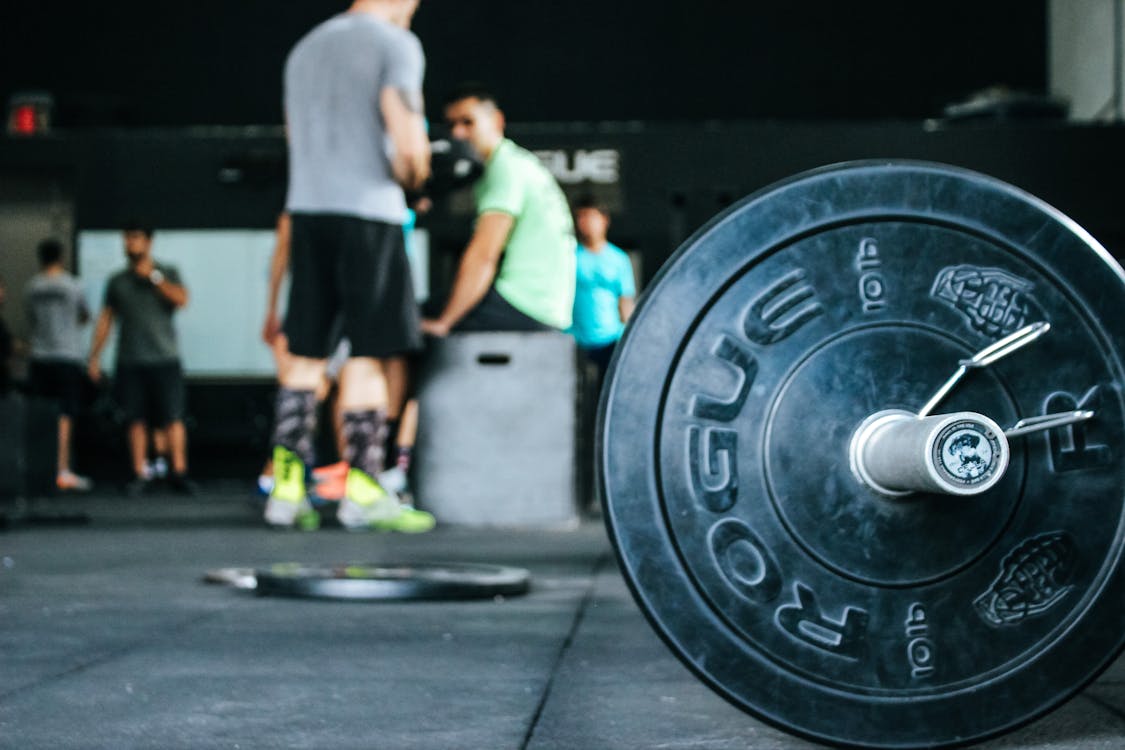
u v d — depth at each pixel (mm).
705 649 1094
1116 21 9742
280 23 12391
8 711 1357
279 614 2197
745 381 1105
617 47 12266
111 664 1662
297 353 4367
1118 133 9766
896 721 1106
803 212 1112
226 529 4617
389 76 4082
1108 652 1136
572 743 1217
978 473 987
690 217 5461
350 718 1326
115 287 8078
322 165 4145
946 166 1128
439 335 4465
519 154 4461
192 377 10414
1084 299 1135
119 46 12375
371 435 4406
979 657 1119
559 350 4441
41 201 10477
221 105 12406
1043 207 1134
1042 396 1127
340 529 4555
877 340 1114
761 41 12250
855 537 1104
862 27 12219
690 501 1099
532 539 4031
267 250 10352
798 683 1101
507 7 12242
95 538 4160
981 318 1122
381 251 4164
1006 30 12125
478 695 1460
